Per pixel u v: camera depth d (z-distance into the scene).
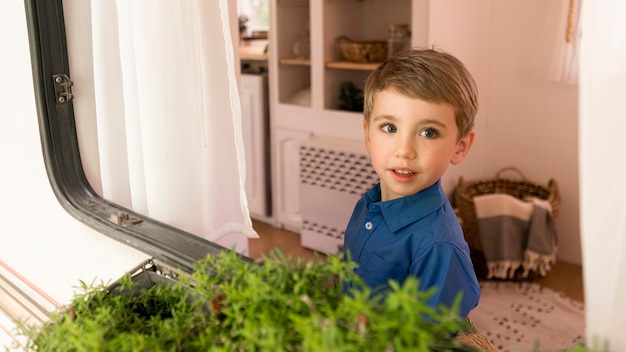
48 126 1.22
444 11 2.53
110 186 1.31
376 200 1.10
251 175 3.40
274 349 0.53
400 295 0.49
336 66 2.89
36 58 1.18
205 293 0.69
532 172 2.92
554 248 2.61
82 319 0.68
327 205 2.95
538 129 2.85
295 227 3.29
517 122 2.91
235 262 0.67
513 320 2.30
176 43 1.24
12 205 1.46
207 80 1.33
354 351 0.48
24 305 1.39
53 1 1.19
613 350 0.65
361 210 1.13
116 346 0.63
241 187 1.26
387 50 2.79
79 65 1.25
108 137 1.29
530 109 2.85
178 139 1.29
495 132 3.00
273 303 0.58
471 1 2.68
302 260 0.65
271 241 3.19
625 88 0.62
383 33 3.10
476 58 2.82
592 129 0.64
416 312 0.49
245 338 0.58
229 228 1.46
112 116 1.29
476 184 2.94
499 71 2.91
